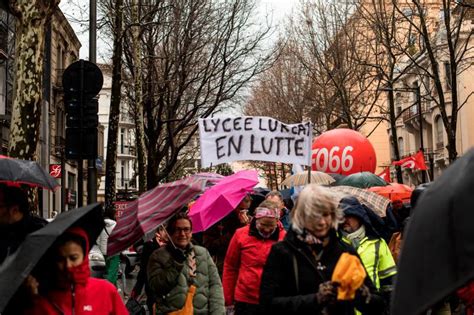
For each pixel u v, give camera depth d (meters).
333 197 4.52
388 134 56.31
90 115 10.46
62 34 40.91
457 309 8.63
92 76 10.50
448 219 2.19
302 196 4.54
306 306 4.27
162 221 6.11
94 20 14.45
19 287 3.80
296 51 34.81
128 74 31.67
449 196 2.23
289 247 4.59
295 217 4.56
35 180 6.11
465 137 42.31
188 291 6.27
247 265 7.17
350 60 32.62
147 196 6.45
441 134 45.41
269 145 10.55
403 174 51.50
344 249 4.64
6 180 5.93
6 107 27.28
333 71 33.31
